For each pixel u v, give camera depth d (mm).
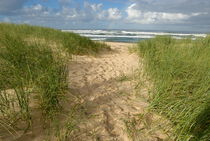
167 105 2123
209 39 5367
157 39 7281
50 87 2115
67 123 1852
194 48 4422
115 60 5809
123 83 3348
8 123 1700
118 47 9867
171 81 2588
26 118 1803
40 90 2092
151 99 2592
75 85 3002
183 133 1722
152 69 3508
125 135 1857
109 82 3363
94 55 6438
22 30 7535
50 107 1964
